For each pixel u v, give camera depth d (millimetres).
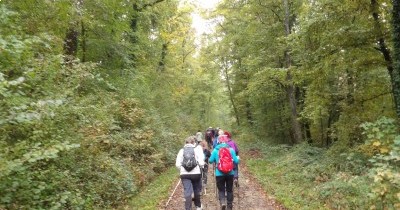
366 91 14766
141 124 17156
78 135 8734
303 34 13727
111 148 12461
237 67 33406
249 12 23109
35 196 6133
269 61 23625
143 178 13172
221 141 8711
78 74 9969
